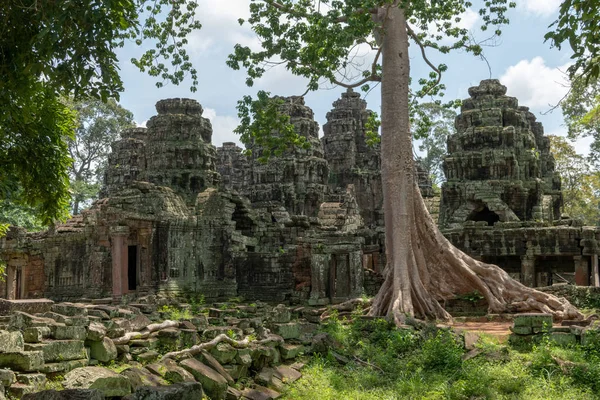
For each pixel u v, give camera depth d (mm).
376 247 39719
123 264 31844
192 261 35281
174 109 43000
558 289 25375
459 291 25047
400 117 24750
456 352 15227
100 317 13523
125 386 9469
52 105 16812
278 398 12516
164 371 11062
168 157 41406
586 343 15375
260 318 17266
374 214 63969
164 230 34562
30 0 11844
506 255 37375
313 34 25500
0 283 39062
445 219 50406
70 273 36594
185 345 13180
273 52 25656
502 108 52406
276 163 55969
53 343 10438
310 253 32969
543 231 36188
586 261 35406
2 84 12219
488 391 12656
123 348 11969
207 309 23688
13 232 38875
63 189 17578
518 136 51375
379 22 25531
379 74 29734
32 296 38656
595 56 12539
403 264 23266
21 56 11992
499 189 49125
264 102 26750
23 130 16219
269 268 35219
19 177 17156
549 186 59781
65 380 9109
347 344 17094
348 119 65688
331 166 64750
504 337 17797
